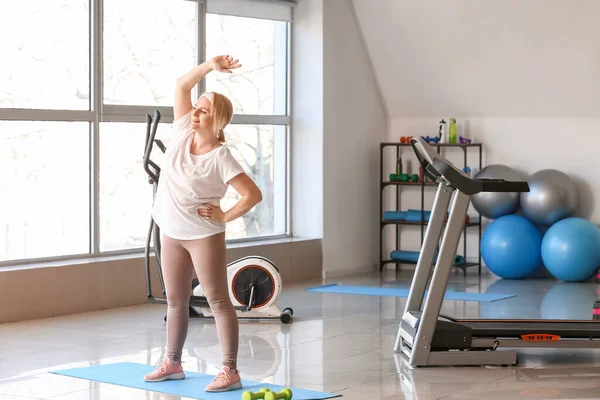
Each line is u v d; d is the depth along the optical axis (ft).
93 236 26.30
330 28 32.99
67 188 25.73
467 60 33.24
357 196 34.96
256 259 23.45
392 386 16.40
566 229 30.60
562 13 30.58
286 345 20.35
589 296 28.17
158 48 28.30
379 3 33.40
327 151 33.14
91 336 21.22
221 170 15.02
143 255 26.63
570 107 32.48
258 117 31.99
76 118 25.73
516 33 31.71
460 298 27.78
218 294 15.44
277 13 32.32
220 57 15.49
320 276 33.19
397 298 27.91
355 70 34.58
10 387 16.16
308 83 33.04
